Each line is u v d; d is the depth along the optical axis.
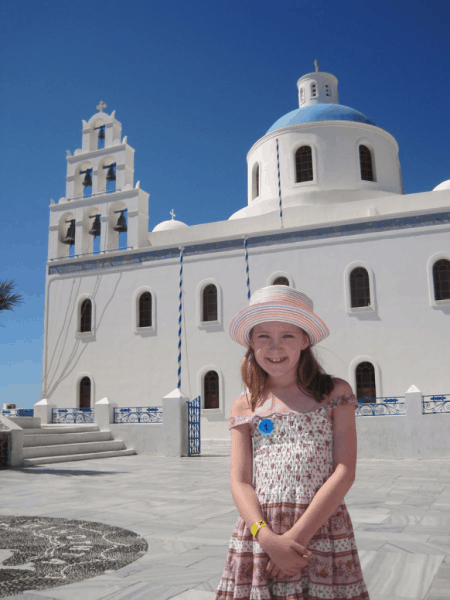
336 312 19.70
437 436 14.34
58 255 25.09
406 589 3.69
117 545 5.00
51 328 24.55
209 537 5.33
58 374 23.95
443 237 18.95
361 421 15.02
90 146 25.44
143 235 24.27
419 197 22.03
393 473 11.08
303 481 1.96
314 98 28.94
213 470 11.98
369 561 4.41
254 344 2.17
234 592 1.92
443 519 6.16
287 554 1.77
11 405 22.69
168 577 3.98
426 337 18.44
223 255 21.88
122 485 9.50
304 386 2.12
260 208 24.92
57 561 4.45
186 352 21.72
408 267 19.16
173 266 22.72
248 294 21.12
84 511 6.89
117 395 22.55
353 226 20.12
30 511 6.92
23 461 13.22
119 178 24.53
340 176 24.16
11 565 4.34
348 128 24.70
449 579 3.91
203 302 22.11
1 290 13.92
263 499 1.99
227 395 20.67
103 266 24.05
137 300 23.22
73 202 25.12
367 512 6.62
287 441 2.03
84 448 15.48
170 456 16.03
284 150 25.00
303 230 20.77
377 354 18.89
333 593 1.85
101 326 23.52
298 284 20.42
